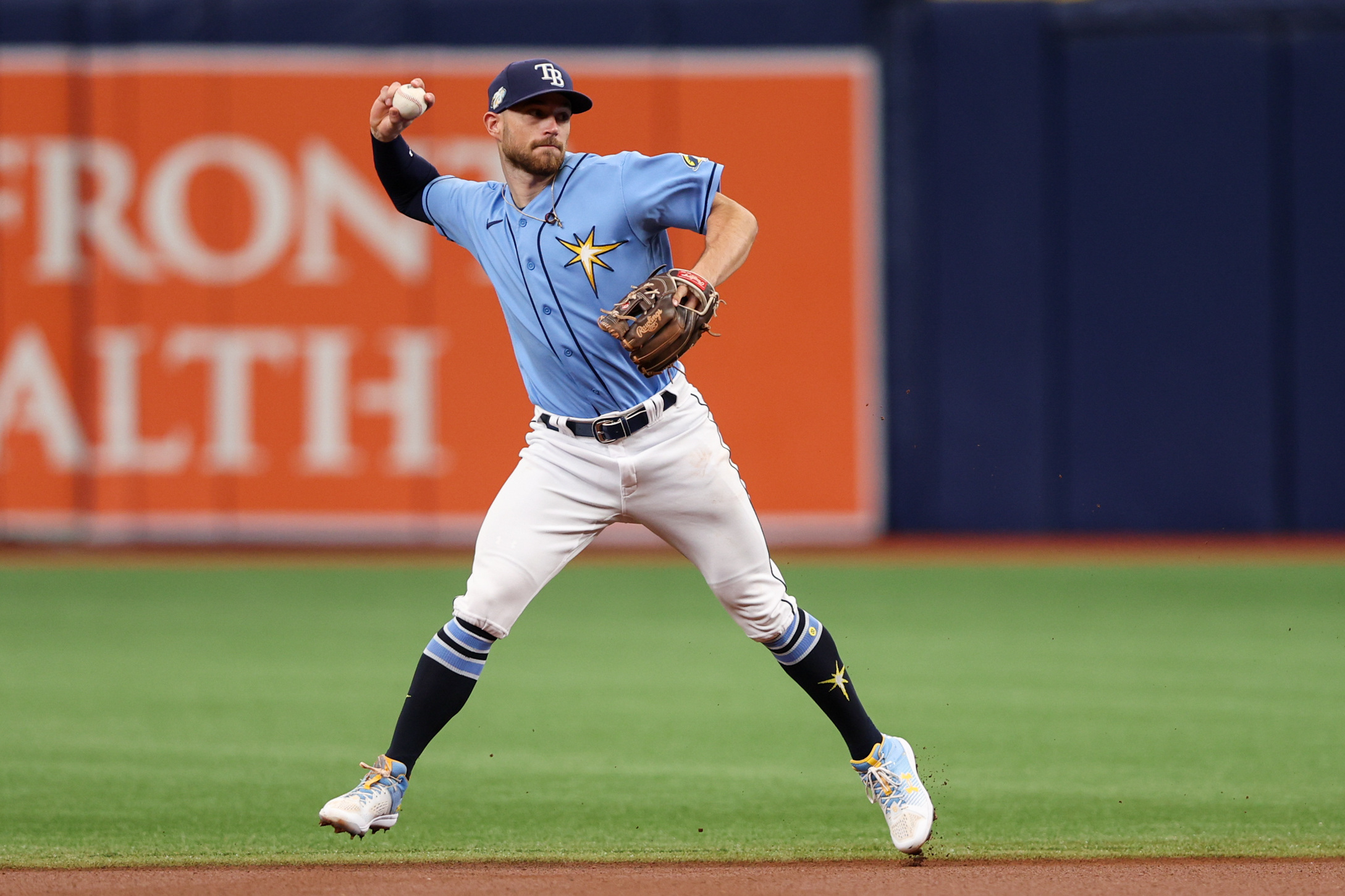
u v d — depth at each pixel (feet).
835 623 96.27
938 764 59.41
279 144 130.93
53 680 78.64
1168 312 133.59
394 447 131.85
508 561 41.93
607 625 96.58
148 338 130.93
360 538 132.05
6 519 131.34
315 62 130.62
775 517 131.95
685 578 118.01
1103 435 134.51
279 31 130.41
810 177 131.34
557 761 60.64
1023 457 134.82
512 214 41.73
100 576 119.65
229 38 130.31
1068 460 134.82
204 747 63.21
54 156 130.41
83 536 131.44
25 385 130.93
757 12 131.13
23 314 130.82
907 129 133.69
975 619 97.76
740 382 131.44
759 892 40.06
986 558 126.00
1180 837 47.50
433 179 44.88
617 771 58.85
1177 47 132.46
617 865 43.88
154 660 84.74
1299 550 128.57
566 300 41.04
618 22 131.23
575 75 131.03
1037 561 123.75
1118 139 133.18
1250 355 133.18
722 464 42.37
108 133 130.41
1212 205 132.77
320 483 131.95
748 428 131.64
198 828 49.24
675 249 127.03
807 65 131.13
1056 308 134.10
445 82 130.72
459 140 131.13
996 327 134.21
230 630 94.84
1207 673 79.61
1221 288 133.08
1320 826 49.03
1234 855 44.68
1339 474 133.08
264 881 41.60
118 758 60.95
